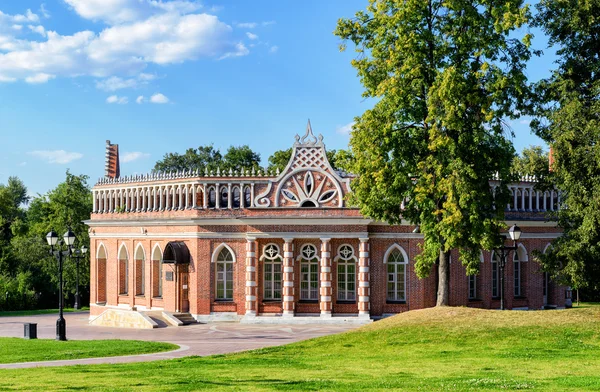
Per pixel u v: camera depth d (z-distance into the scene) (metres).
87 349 34.31
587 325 35.03
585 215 39.72
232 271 53.84
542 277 57.84
